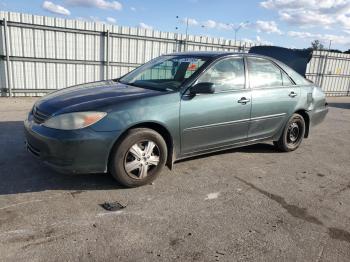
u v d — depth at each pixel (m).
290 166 5.17
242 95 4.75
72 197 3.59
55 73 12.23
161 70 4.82
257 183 4.38
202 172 4.61
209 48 15.77
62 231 2.94
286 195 4.07
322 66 19.83
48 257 2.57
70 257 2.59
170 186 4.06
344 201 4.01
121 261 2.59
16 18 10.98
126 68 13.77
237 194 3.99
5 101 10.34
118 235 2.94
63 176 4.09
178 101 4.06
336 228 3.35
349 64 21.28
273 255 2.82
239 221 3.35
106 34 12.89
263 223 3.34
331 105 15.00
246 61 4.96
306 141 6.91
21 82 11.62
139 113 3.74
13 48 11.18
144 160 3.89
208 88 4.10
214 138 4.55
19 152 4.86
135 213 3.35
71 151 3.45
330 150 6.34
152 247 2.80
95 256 2.63
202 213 3.46
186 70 4.49
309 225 3.37
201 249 2.83
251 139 5.12
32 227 2.97
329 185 4.51
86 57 12.72
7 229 2.91
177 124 4.07
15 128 6.34
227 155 5.44
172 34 14.49
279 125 5.48
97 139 3.51
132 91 4.12
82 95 3.98
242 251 2.84
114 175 3.77
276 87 5.32
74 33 12.22
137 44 13.74
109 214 3.29
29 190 3.69
